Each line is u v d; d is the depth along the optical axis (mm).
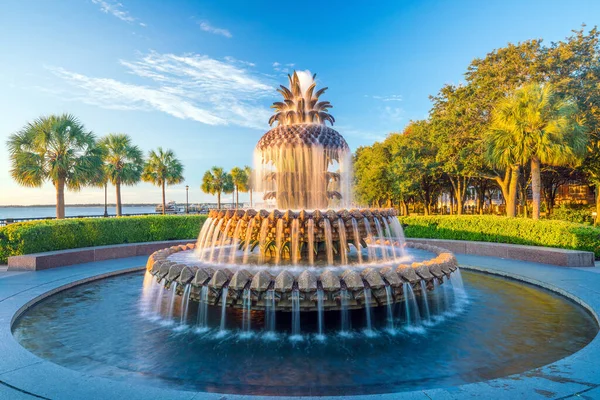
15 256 10188
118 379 3895
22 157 18094
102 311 6508
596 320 5793
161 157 34625
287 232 6590
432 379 3859
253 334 5203
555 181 29891
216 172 51438
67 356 4531
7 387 3367
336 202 7613
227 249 8117
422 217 16234
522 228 12906
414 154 31062
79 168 18875
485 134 18578
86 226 12797
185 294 5789
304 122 7695
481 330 5383
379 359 4371
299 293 5090
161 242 14312
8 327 5156
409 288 5633
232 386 3727
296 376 3934
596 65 18609
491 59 21344
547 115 15258
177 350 4684
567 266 10219
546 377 3510
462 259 11773
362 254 7473
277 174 7457
